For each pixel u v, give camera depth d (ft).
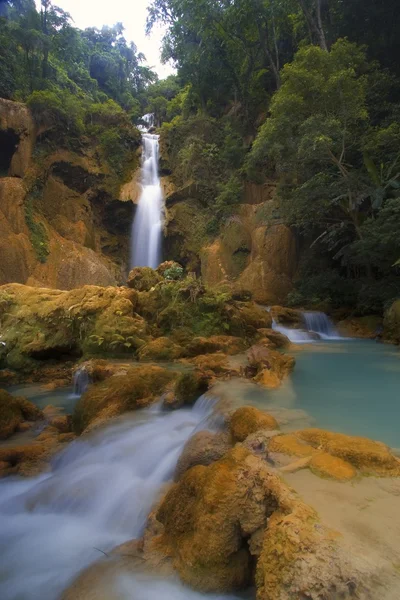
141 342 37.76
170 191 88.28
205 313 41.83
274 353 29.25
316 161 57.93
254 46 91.66
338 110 53.67
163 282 45.24
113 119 93.56
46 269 70.28
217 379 24.79
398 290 52.49
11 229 69.46
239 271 75.25
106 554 11.72
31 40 87.35
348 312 59.88
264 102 91.09
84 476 16.98
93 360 34.19
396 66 68.64
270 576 7.39
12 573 12.04
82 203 82.89
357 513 8.69
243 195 84.69
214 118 97.91
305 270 69.62
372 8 67.92
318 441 12.85
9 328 40.32
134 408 22.85
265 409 18.40
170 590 9.55
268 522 8.91
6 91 81.25
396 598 6.47
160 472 16.22
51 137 81.35
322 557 7.17
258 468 10.46
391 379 26.14
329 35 75.77
